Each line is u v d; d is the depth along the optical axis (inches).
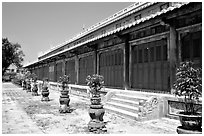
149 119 354.0
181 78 248.5
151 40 451.5
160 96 369.1
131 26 418.6
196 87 244.8
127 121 356.8
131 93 460.1
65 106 450.9
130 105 417.7
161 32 422.0
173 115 352.5
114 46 580.1
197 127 237.1
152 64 454.9
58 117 403.5
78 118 394.3
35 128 320.2
